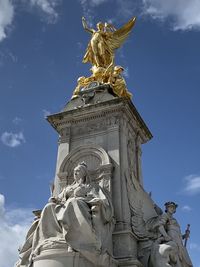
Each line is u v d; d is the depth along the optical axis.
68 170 18.86
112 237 16.02
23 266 15.65
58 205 15.42
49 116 20.81
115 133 19.11
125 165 18.36
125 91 21.56
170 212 18.30
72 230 14.34
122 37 24.31
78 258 13.81
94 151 18.70
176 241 17.33
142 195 19.52
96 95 20.66
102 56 23.00
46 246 14.34
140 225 17.33
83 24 24.48
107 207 15.73
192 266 17.94
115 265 14.95
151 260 16.00
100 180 17.94
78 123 20.41
